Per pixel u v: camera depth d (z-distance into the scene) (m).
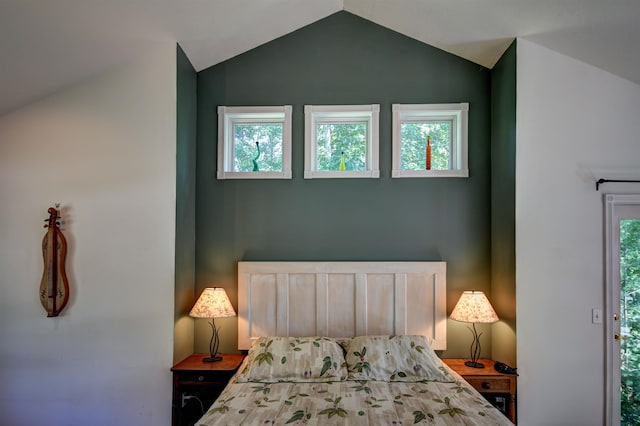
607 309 2.64
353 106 3.12
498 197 2.92
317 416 1.86
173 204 2.71
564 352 2.63
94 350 2.68
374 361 2.46
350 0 2.99
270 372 2.39
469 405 1.99
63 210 2.74
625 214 2.76
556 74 2.70
